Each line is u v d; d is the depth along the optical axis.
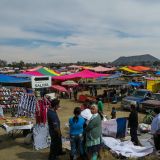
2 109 20.48
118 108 26.50
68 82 37.78
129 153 10.34
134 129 11.69
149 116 17.22
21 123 12.15
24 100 13.78
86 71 38.84
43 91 29.47
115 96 30.95
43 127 11.45
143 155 10.20
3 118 17.62
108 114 22.66
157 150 10.41
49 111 9.71
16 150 11.19
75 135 9.08
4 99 21.70
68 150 10.44
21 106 13.90
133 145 11.13
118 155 10.19
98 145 8.70
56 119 9.69
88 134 8.66
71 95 34.97
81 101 30.95
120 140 12.09
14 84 32.28
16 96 22.05
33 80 16.61
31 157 10.37
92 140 8.62
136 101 24.08
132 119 11.67
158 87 33.94
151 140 12.12
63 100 32.69
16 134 13.45
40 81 16.92
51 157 9.78
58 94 36.66
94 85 33.41
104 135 12.53
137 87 38.06
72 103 30.03
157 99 24.67
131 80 47.62
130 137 12.73
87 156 9.09
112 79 34.56
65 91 33.94
